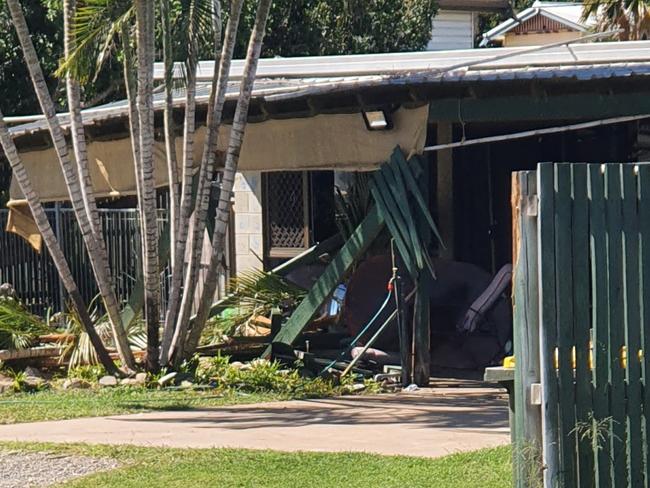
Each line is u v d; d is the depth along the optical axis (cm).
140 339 4178
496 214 4806
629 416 1988
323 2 7844
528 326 1962
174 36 3728
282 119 4075
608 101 3781
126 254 5553
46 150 4891
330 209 5331
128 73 3688
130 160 4559
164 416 3191
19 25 3556
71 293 3728
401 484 2284
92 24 3522
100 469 2502
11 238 5912
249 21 7062
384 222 3844
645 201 1984
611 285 1966
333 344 4431
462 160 4781
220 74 3697
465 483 2272
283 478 2366
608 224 1966
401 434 2853
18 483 2392
